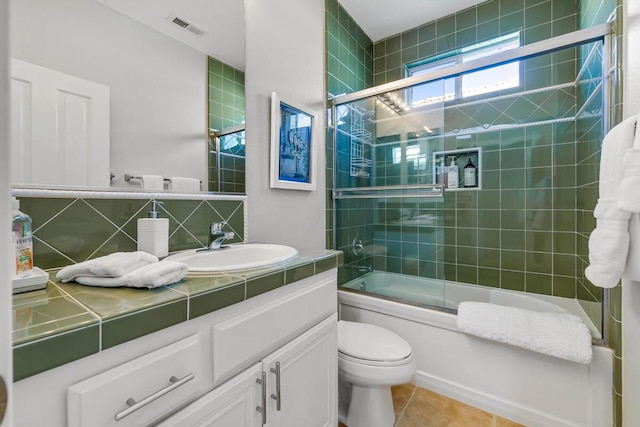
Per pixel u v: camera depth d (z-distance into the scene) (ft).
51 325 1.52
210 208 4.20
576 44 4.62
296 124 5.67
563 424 4.20
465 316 4.93
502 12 7.34
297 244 5.80
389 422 4.31
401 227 7.39
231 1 4.51
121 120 3.29
